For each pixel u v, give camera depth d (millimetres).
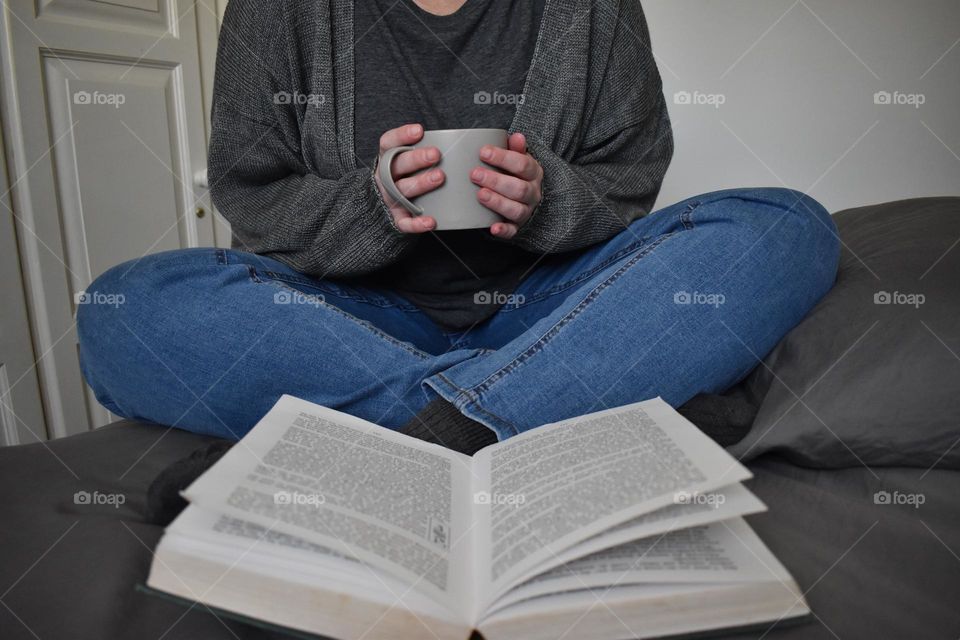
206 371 686
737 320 663
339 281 871
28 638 388
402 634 352
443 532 416
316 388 689
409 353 689
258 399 694
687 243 674
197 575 365
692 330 646
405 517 416
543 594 366
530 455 502
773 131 1803
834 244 752
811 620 377
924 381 589
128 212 1561
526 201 729
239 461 432
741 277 667
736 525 431
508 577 365
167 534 371
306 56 923
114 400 787
